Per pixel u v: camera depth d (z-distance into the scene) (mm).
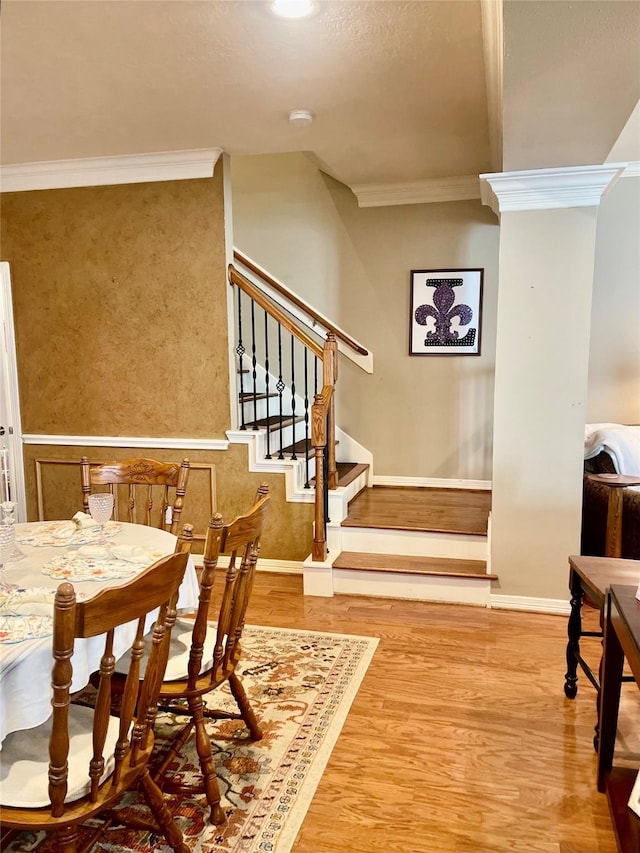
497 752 2033
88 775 1300
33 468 4074
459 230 4500
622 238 4336
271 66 2453
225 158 3543
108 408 3920
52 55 2348
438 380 4656
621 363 4434
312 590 3422
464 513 3918
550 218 2994
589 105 2027
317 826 1701
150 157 3557
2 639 1333
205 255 3635
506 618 3121
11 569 1793
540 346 3080
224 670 1819
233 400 3752
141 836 1678
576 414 3078
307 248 4797
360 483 4555
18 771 1322
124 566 1798
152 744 1473
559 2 1414
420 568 3363
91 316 3861
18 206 3865
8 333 3934
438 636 2904
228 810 1759
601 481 3275
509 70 1767
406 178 4297
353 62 2426
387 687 2443
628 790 1691
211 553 1626
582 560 2299
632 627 1473
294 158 4758
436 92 2715
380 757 2004
